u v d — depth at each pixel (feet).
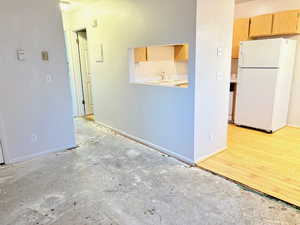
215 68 9.20
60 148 11.07
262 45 12.48
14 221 6.13
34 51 9.64
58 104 10.69
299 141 11.71
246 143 11.50
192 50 8.30
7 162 9.63
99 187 7.74
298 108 13.91
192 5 7.93
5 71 9.07
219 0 8.64
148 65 14.19
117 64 12.62
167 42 9.23
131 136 12.76
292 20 12.23
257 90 13.16
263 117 13.17
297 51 13.35
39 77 9.95
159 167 9.12
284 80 12.94
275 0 13.44
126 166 9.27
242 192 7.27
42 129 10.39
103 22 12.96
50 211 6.51
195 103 8.73
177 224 5.93
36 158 10.18
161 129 10.59
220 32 8.99
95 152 10.80
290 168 8.80
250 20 13.88
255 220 6.00
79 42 17.13
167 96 9.87
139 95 11.51
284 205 6.58
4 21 8.77
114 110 13.75
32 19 9.40
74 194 7.34
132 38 11.09
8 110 9.37
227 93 10.12
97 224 5.97
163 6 9.05
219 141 10.36
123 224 5.97
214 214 6.27
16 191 7.55
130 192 7.40
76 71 17.38
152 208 6.58
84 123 15.93
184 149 9.60
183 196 7.12
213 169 8.82
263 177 8.16
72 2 12.92
